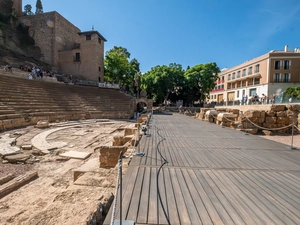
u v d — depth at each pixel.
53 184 4.73
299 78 34.56
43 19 37.75
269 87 35.34
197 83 40.31
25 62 32.09
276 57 34.91
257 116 13.76
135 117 27.59
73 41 43.50
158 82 36.91
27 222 2.16
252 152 5.12
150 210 2.27
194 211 2.28
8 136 10.04
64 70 38.28
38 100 17.94
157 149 5.24
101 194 2.81
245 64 42.03
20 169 5.95
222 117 11.87
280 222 2.12
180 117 17.70
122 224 1.98
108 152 5.46
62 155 7.42
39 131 12.24
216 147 5.63
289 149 5.50
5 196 3.94
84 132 13.09
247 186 3.01
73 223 2.11
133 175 3.33
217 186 2.98
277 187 3.00
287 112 14.02
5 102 14.09
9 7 40.91
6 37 33.81
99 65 38.41
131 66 44.41
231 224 2.07
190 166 3.88
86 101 24.50
